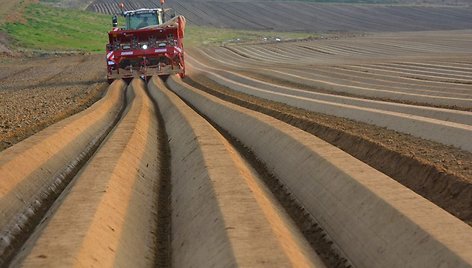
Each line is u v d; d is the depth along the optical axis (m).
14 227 8.22
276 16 85.00
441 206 8.29
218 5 92.00
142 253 7.32
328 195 8.54
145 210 8.77
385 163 10.41
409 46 47.16
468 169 9.09
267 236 6.73
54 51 50.69
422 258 6.25
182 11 86.12
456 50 42.09
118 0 92.06
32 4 76.12
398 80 24.09
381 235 6.99
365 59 37.34
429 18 81.44
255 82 24.78
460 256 5.89
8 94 24.06
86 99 20.94
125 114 16.19
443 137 11.45
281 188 9.85
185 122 14.00
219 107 16.95
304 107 17.20
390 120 13.43
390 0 103.31
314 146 10.52
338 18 83.69
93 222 7.29
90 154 12.76
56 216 7.53
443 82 22.33
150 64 27.11
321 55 44.00
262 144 12.20
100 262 6.48
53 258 6.28
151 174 10.73
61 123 14.10
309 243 7.62
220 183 8.69
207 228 7.33
